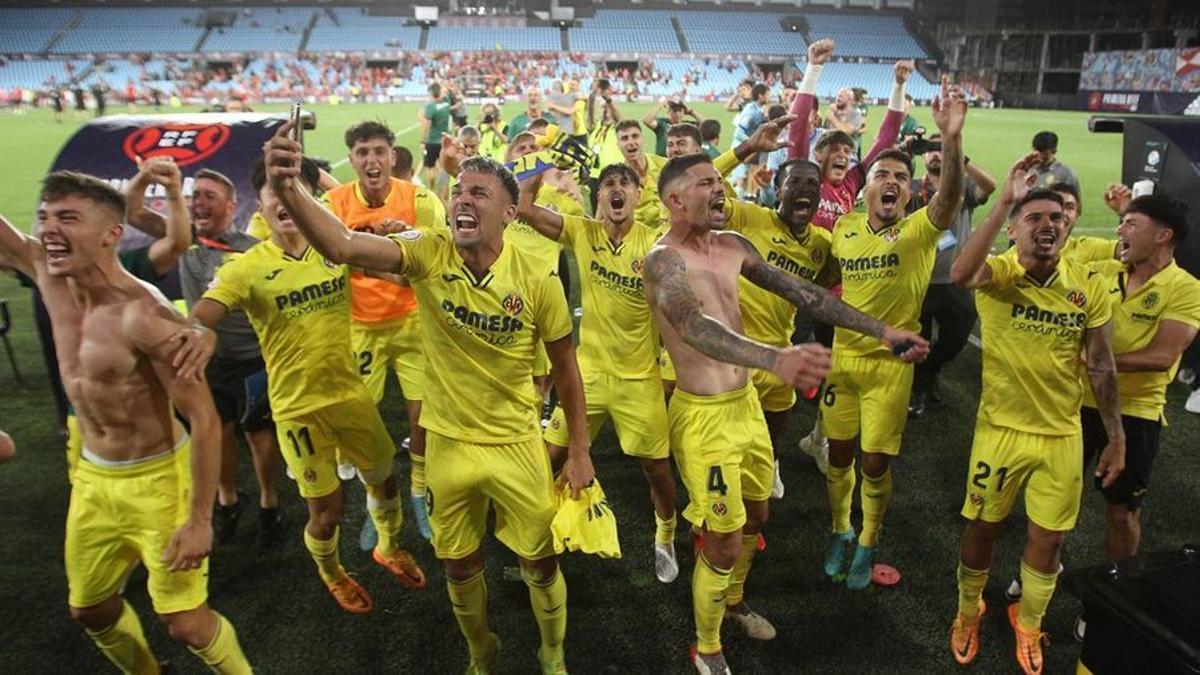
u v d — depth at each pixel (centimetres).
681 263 277
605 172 397
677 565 418
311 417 356
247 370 416
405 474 521
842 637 368
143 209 371
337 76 4675
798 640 366
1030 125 3008
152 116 615
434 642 364
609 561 426
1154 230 364
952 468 523
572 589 403
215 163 573
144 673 315
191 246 417
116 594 299
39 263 272
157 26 5222
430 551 437
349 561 425
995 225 302
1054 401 324
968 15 5200
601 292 401
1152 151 665
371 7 5688
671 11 5962
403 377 453
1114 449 328
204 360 263
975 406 621
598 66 4969
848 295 400
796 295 313
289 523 459
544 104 1164
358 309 444
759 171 629
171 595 279
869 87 4828
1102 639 248
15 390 630
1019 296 320
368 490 394
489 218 274
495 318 287
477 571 319
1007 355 327
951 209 357
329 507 364
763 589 404
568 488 323
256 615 379
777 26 5778
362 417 370
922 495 491
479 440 302
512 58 4994
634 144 613
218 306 330
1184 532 450
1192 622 227
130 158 570
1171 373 374
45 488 485
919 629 374
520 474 305
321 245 256
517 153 649
